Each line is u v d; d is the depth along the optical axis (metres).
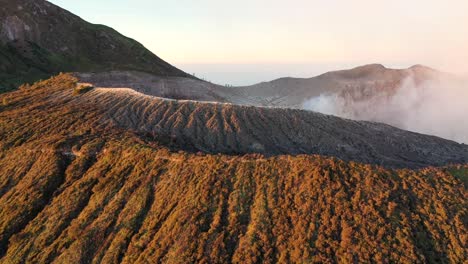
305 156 56.56
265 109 104.38
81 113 90.38
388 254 42.06
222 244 46.81
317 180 51.59
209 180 55.97
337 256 43.03
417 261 40.97
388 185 49.59
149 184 59.75
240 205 51.75
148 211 55.81
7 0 177.50
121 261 49.94
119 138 74.75
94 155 69.94
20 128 83.44
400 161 95.12
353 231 44.78
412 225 44.56
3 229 58.72
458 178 49.78
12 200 63.72
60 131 81.75
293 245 45.06
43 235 56.59
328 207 48.22
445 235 43.28
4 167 72.25
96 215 57.44
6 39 164.12
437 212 45.50
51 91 108.75
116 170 64.50
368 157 94.25
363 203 47.69
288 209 49.41
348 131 106.31
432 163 97.19
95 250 52.50
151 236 51.47
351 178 51.38
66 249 53.31
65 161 70.44
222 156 61.06
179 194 55.81
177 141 82.56
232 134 91.06
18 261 53.44
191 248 47.06
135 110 95.75
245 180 55.00
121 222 54.94
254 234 47.16
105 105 96.44
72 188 63.03
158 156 64.25
